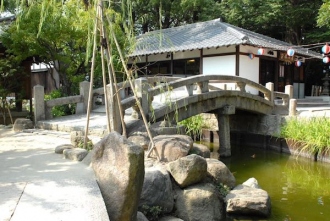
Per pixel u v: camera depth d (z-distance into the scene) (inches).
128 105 253.9
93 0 187.6
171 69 647.1
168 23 875.4
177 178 183.6
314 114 422.3
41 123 318.0
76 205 102.7
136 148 119.0
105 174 123.2
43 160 171.0
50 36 365.4
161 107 290.5
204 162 190.2
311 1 764.6
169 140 212.8
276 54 628.4
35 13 335.3
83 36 375.6
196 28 677.3
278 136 404.5
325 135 339.9
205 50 590.2
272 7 726.5
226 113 378.9
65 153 178.1
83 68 437.7
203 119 477.7
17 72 399.5
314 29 802.2
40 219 92.0
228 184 209.2
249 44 512.4
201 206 176.4
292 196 240.2
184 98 313.7
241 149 431.8
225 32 579.2
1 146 224.7
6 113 454.6
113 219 113.0
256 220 187.2
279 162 352.5
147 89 267.4
